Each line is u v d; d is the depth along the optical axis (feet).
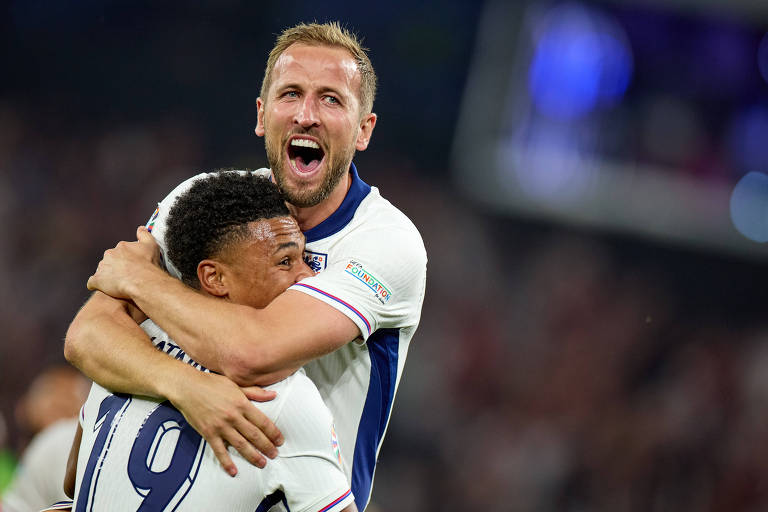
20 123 155.53
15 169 149.38
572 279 144.05
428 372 131.03
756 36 108.78
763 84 110.32
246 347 25.50
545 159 113.50
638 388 136.77
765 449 126.52
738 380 136.67
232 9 163.84
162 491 24.90
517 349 136.77
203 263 26.86
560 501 122.42
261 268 26.89
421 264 30.12
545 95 112.57
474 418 128.47
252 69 164.14
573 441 127.75
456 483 121.90
